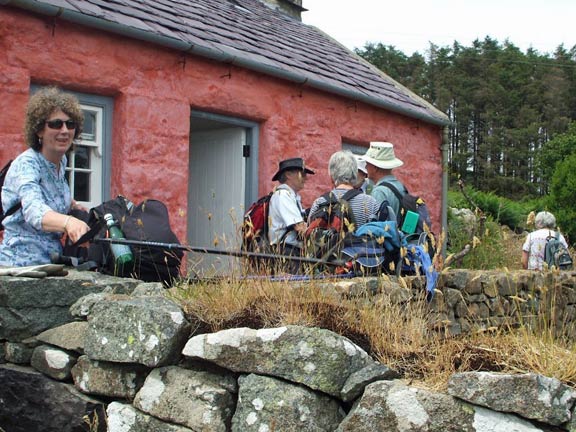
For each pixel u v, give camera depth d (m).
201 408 2.76
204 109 7.61
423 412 2.34
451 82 68.75
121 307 3.03
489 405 2.25
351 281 3.85
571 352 2.64
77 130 4.05
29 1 5.77
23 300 3.39
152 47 6.96
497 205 20.23
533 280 5.66
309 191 8.86
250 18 10.72
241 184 8.33
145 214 4.20
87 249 4.32
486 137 63.44
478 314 5.05
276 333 2.69
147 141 6.88
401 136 10.72
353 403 2.59
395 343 2.95
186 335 2.97
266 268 3.86
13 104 5.81
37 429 3.30
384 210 4.75
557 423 2.17
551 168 37.81
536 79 71.31
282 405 2.60
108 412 3.07
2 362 3.47
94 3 6.71
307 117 8.88
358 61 12.67
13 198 3.85
